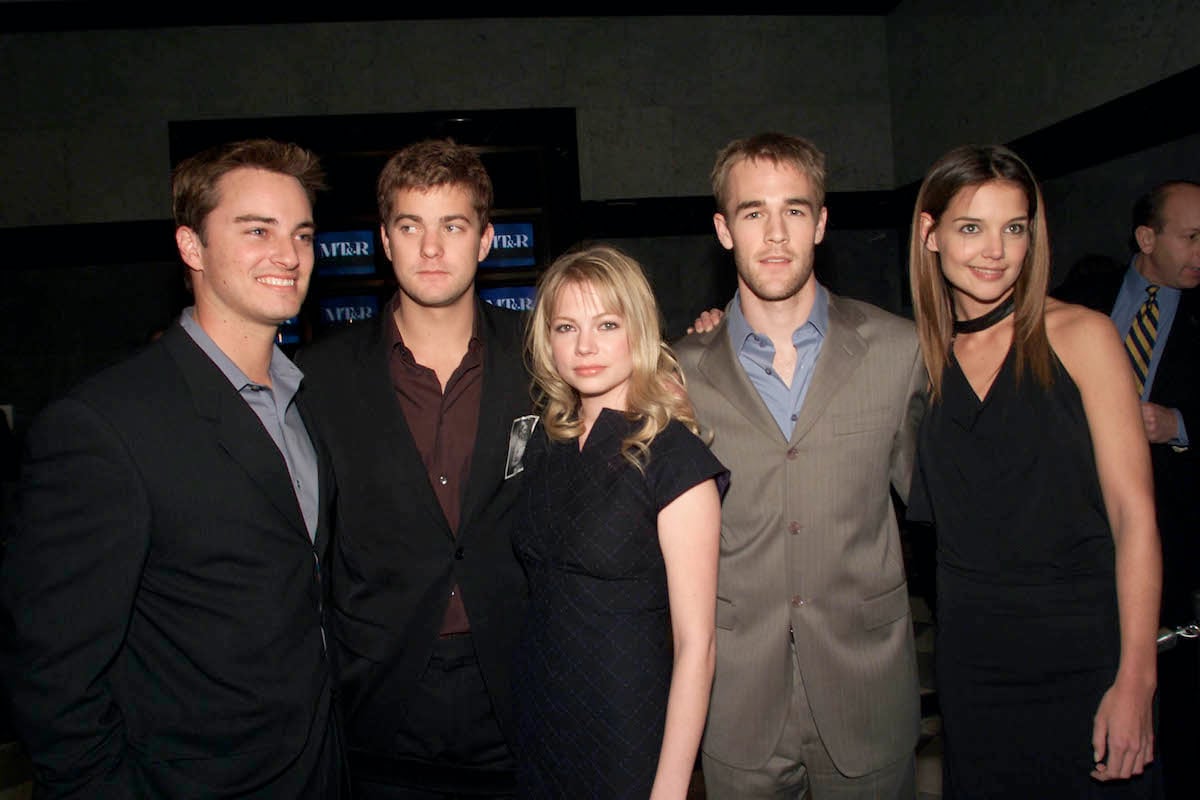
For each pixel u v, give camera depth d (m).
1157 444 2.45
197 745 1.41
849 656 1.77
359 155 5.07
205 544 1.41
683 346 1.94
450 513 1.88
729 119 5.49
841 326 1.83
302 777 1.49
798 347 1.84
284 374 1.73
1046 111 4.14
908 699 1.82
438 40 5.25
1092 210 3.91
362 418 1.84
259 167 1.56
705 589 1.48
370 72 5.20
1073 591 1.67
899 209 5.56
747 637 1.80
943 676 1.83
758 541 1.79
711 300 5.48
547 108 5.34
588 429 1.64
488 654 1.83
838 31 5.58
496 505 1.87
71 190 5.09
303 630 1.53
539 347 1.69
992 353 1.76
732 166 1.78
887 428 1.79
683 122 5.45
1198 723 2.41
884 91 5.62
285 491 1.52
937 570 1.86
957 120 4.88
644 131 5.41
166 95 5.11
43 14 4.91
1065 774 1.68
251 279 1.53
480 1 5.11
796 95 5.55
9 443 4.41
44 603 1.29
